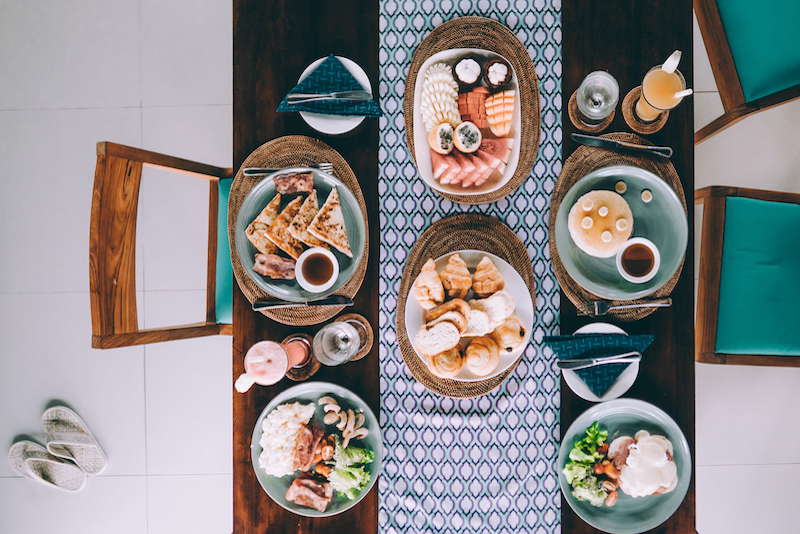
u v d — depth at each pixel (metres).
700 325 1.20
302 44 1.13
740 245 1.34
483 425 1.11
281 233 1.07
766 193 1.28
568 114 1.11
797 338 1.32
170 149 2.03
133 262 1.15
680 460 1.06
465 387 1.10
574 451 1.05
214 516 1.99
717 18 1.21
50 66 2.04
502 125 1.06
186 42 2.02
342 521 1.11
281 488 1.10
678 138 1.10
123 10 2.03
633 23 1.11
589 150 1.10
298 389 1.09
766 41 1.24
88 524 2.01
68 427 2.01
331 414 1.08
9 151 2.05
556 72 1.11
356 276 1.11
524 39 1.12
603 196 1.05
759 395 1.92
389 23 1.13
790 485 1.91
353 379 1.12
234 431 1.12
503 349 1.06
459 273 1.04
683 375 1.09
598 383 1.06
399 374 1.11
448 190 1.08
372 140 1.12
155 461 2.00
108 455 2.01
